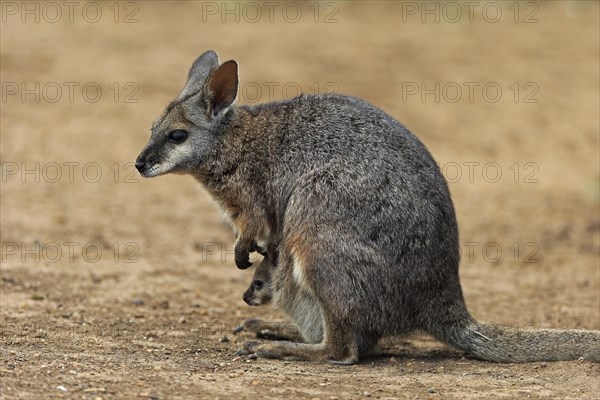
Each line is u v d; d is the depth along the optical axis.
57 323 13.81
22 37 29.69
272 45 30.17
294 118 12.87
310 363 12.00
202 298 16.03
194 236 19.67
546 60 30.22
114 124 24.66
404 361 12.21
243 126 13.08
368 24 32.62
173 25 31.62
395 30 32.09
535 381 11.21
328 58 29.39
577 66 29.89
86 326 13.74
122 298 15.69
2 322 13.66
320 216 12.00
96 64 28.09
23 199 20.75
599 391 10.79
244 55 29.22
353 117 12.62
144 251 18.52
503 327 12.13
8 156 22.70
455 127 25.91
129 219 20.30
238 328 13.81
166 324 14.21
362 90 27.30
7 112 24.94
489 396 10.61
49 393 9.97
